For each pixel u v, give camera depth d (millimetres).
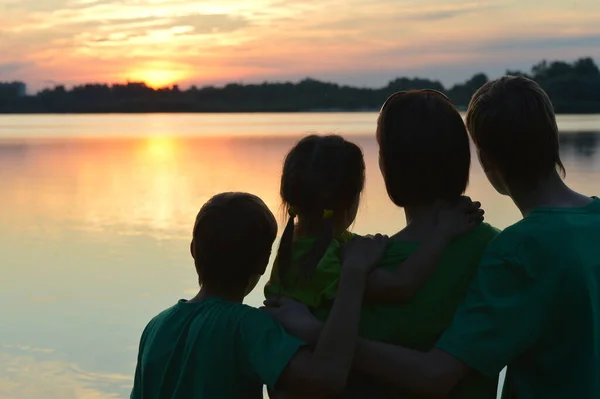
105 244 9695
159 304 6781
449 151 1933
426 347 1928
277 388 1852
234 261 2010
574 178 14656
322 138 2070
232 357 1902
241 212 2027
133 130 60000
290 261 2002
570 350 1790
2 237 10266
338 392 1829
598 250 1799
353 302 1867
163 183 16531
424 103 1964
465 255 1946
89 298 6988
